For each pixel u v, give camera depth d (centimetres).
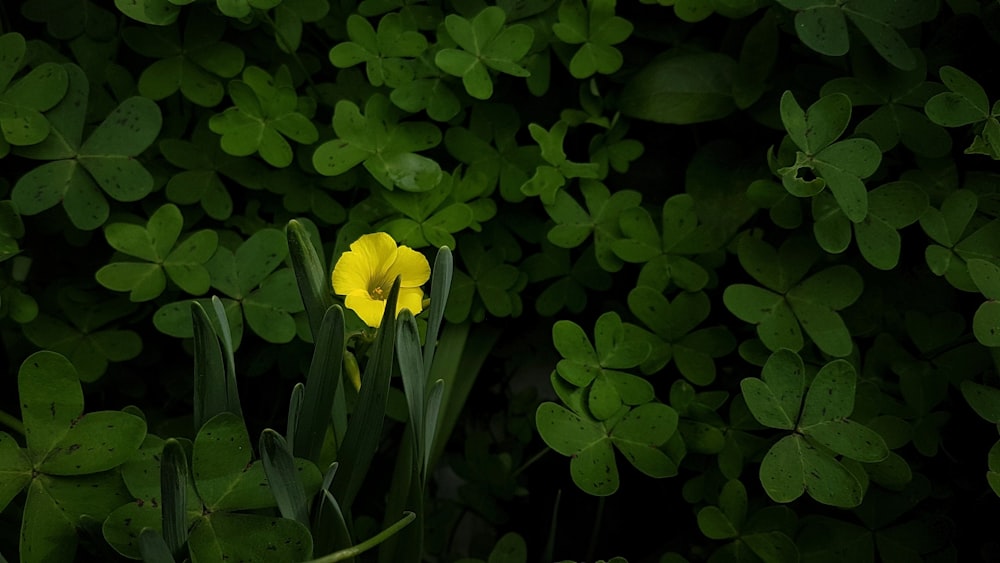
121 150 64
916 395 64
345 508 60
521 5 67
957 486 64
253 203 67
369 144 65
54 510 58
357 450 59
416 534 61
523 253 69
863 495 62
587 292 69
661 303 65
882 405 64
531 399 69
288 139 67
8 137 63
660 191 69
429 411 59
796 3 63
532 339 69
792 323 63
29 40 68
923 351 64
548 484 71
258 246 64
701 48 68
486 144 67
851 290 63
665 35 68
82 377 65
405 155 65
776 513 63
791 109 62
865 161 62
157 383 69
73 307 66
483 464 68
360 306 58
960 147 65
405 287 60
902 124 64
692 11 66
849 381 61
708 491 65
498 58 65
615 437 63
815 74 66
